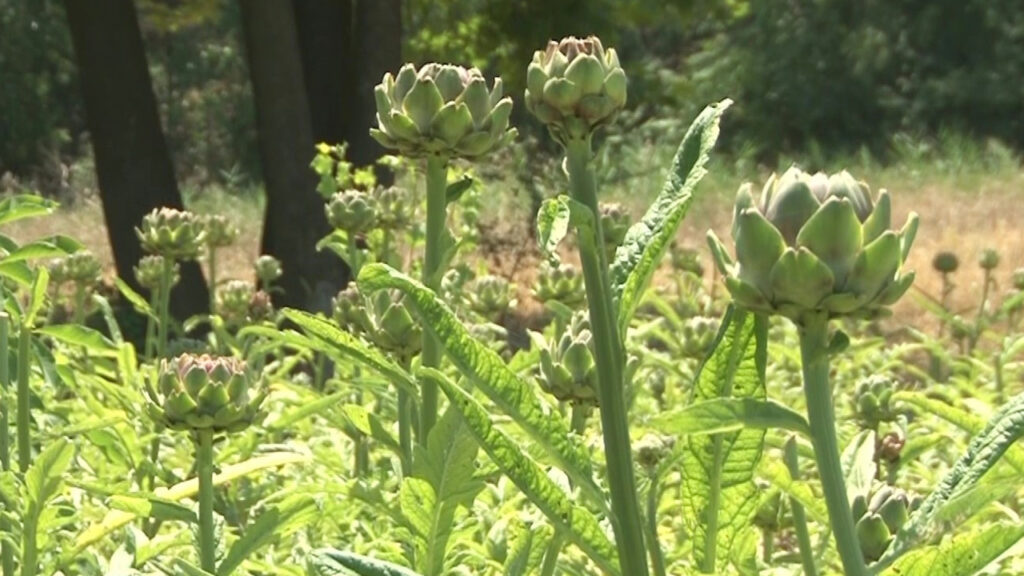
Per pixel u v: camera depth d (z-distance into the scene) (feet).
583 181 10.25
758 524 15.28
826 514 10.07
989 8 200.44
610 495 9.64
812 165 190.08
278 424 18.93
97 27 75.87
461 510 14.83
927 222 141.79
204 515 13.91
